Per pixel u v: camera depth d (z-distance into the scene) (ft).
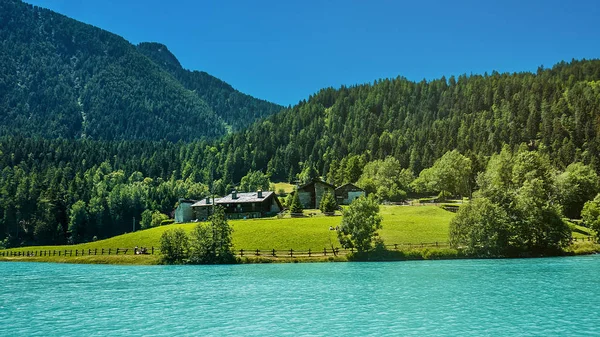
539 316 139.44
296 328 130.00
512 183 447.42
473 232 291.58
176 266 288.30
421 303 160.56
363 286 196.75
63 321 142.10
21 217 606.55
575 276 215.10
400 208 437.99
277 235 329.52
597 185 449.48
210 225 299.79
